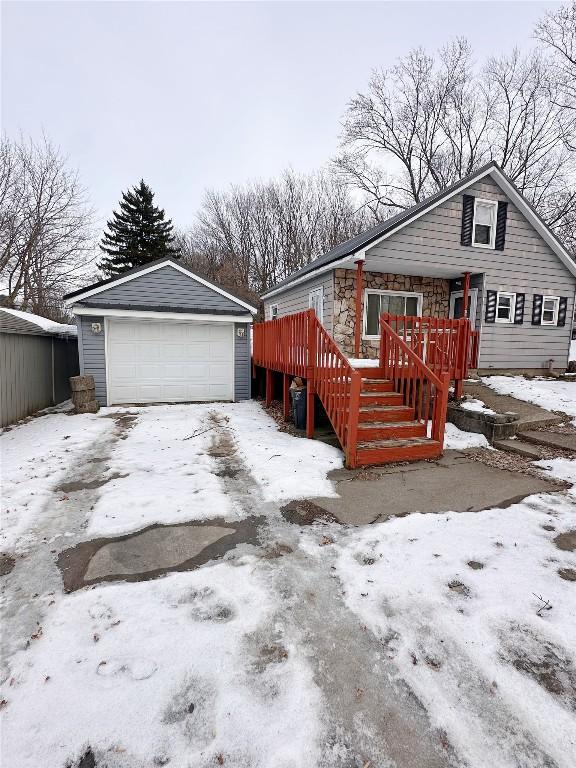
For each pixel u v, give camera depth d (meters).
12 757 1.44
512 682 1.74
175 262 9.38
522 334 10.73
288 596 2.35
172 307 9.27
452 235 9.70
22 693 1.70
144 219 30.61
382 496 3.86
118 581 2.51
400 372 6.07
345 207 28.38
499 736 1.50
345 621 2.14
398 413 5.56
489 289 10.21
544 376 10.45
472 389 8.09
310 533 3.12
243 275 29.20
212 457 5.11
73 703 1.65
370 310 10.16
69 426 6.91
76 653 1.92
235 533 3.12
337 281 9.70
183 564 2.70
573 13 16.47
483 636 2.02
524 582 2.46
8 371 7.25
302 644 1.97
